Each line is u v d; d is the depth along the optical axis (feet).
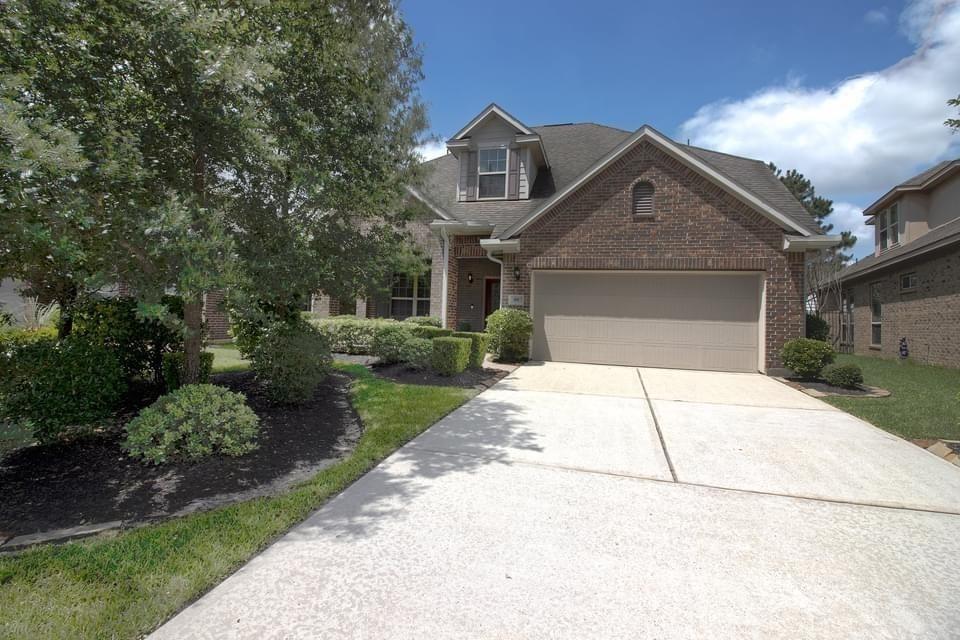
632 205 36.01
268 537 9.81
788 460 15.43
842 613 7.80
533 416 20.58
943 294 42.24
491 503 11.80
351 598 7.90
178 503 11.38
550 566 9.02
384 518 10.89
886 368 41.75
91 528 10.09
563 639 7.06
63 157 9.30
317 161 15.52
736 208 33.96
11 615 7.18
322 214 16.58
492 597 8.03
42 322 28.40
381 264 18.56
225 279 11.59
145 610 7.39
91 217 10.73
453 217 42.47
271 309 18.93
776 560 9.41
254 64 12.20
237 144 13.20
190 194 12.75
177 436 12.58
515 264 38.58
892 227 55.47
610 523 10.85
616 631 7.27
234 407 13.82
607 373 32.96
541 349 38.58
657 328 36.27
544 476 13.70
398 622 7.34
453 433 17.80
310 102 15.81
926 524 11.05
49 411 12.89
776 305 33.17
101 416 14.06
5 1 10.34
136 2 10.72
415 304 47.09
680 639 7.13
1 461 12.67
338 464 14.17
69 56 11.25
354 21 16.99
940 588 8.53
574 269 37.37
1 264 13.19
